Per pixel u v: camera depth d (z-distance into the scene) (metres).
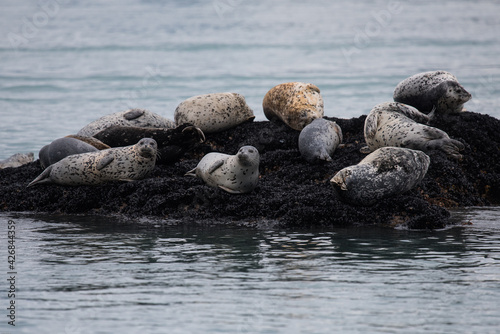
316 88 48.50
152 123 47.53
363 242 31.27
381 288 25.14
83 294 24.86
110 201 38.34
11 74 119.19
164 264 28.28
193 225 35.00
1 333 21.48
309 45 158.00
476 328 21.59
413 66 128.38
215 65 130.62
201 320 22.42
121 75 118.50
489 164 42.88
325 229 33.81
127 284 25.84
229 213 35.66
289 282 25.91
